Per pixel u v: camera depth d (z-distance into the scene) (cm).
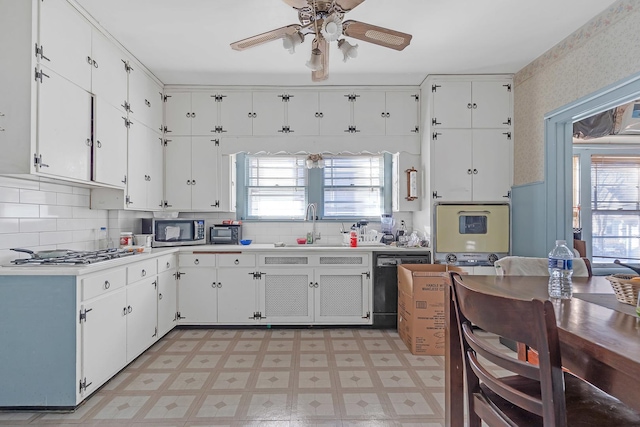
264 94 380
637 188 416
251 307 343
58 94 217
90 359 210
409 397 217
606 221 417
